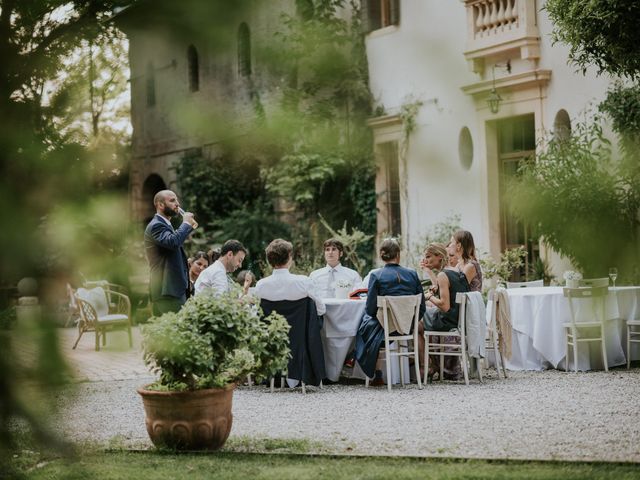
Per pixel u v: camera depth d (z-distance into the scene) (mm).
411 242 14609
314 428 6766
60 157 1274
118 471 5281
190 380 5938
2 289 1364
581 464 5254
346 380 9633
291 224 14609
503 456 5523
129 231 1287
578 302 9750
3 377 1428
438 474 5035
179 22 1188
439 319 9164
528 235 13633
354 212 15102
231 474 5168
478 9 13352
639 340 9945
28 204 1315
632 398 7680
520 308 10023
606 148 11156
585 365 9812
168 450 5922
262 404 8047
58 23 1321
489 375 9672
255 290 8742
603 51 9812
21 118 1325
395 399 8070
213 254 10734
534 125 13125
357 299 9602
